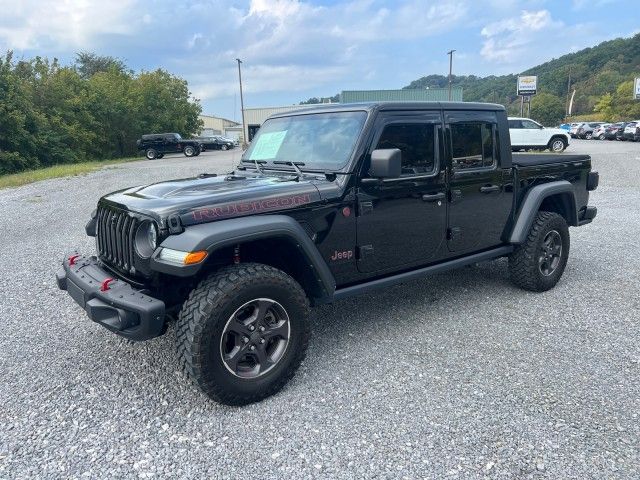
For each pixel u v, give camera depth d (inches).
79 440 107.8
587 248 264.8
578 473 94.8
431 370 136.0
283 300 122.3
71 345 155.1
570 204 208.5
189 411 118.7
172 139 1304.1
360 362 141.7
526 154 217.3
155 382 132.3
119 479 95.5
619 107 2780.5
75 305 190.7
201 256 108.1
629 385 126.2
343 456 101.2
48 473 97.2
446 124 159.6
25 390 128.7
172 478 95.8
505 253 187.9
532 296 193.6
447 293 199.2
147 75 1849.2
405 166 150.4
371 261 147.6
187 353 111.8
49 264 250.2
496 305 184.5
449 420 112.6
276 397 124.3
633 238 285.3
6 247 292.0
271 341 125.2
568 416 113.0
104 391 128.1
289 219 123.6
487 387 126.4
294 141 157.6
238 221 117.0
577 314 173.9
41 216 395.5
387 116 145.5
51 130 1254.3
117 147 1651.1
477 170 170.1
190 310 112.5
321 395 124.7
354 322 171.6
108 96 1573.6
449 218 164.9
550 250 195.2
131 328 113.3
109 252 133.8
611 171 611.5
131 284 124.4
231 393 116.6
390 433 108.4
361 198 140.7
